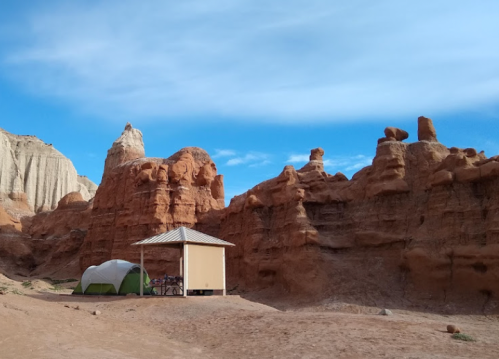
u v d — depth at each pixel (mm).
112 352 17469
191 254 36000
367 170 44500
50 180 160500
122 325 23875
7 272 74125
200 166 68250
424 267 35156
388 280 37500
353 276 38781
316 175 47562
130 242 59969
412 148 42375
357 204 43844
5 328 19062
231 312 27375
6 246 80188
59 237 86250
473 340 18547
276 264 44750
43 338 18422
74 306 30938
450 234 34688
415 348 17125
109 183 69062
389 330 20328
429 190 38688
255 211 49625
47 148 165500
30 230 96688
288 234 44094
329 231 43906
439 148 41719
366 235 40719
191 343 20234
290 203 45938
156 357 17234
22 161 155875
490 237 32344
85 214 84188
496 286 31062
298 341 18797
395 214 40344
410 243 37594
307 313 27453
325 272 39531
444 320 28547
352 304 34375
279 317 24594
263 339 19688
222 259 38625
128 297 36594
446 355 16109
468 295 32469
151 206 60031
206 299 33469
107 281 40531
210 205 63188
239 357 17328
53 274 70750
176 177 62031
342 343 18094
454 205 35406
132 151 95188
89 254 67188
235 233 53094
